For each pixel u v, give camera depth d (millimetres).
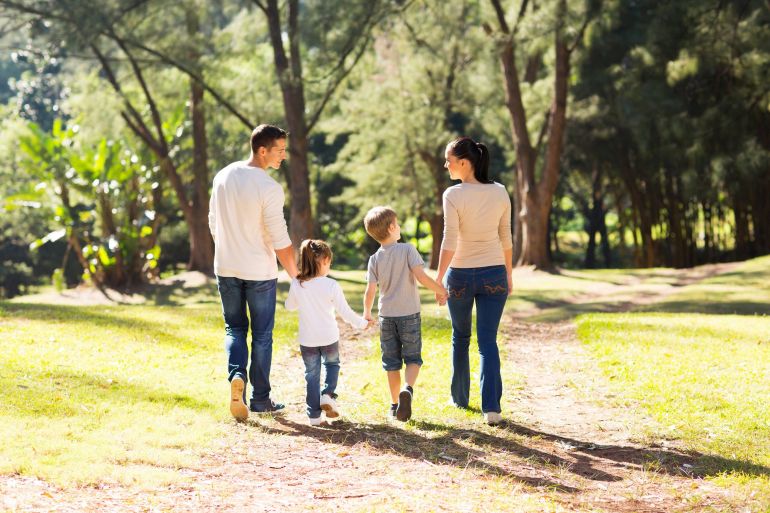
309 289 5902
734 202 33312
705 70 29578
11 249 48906
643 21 31922
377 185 35812
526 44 26234
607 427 6207
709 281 23484
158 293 26344
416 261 6137
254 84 30578
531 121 33031
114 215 26844
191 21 28094
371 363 8930
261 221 5871
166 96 31797
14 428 4949
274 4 25984
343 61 25219
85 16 24422
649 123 30656
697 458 5281
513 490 4477
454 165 6262
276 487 4367
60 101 48688
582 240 56750
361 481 4547
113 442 4926
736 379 8008
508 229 6281
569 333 13234
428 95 35125
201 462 4750
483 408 6133
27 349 8195
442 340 10758
